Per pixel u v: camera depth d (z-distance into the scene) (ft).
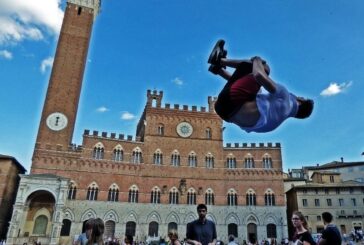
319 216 257.34
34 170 224.74
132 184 246.06
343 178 321.11
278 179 260.01
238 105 15.66
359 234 192.85
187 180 257.14
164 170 256.93
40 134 235.81
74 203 226.79
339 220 253.03
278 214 248.52
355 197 258.37
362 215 251.19
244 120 16.08
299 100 16.98
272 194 256.32
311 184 274.77
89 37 285.84
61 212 202.90
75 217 223.10
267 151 270.67
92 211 228.43
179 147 267.39
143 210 239.71
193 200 252.21
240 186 259.60
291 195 281.74
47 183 207.82
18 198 198.80
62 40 269.44
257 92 15.58
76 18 282.15
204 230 31.83
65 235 216.74
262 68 14.98
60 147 237.04
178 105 281.74
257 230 244.83
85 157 241.35
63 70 259.60
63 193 207.82
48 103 246.47
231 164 269.03
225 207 252.21
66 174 231.91
